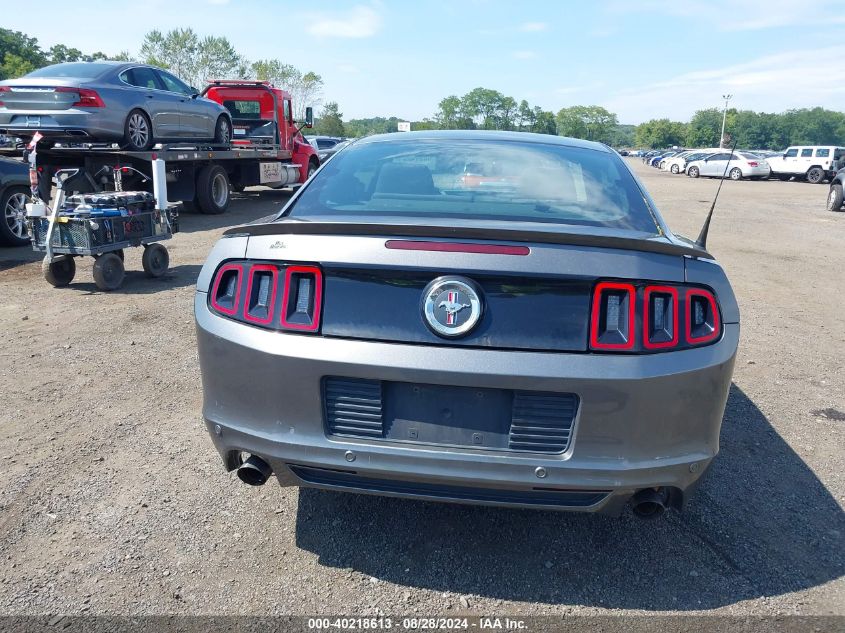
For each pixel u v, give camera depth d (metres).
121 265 7.20
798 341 6.09
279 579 2.66
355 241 2.41
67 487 3.26
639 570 2.77
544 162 3.35
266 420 2.53
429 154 3.42
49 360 4.98
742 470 3.63
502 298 2.34
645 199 3.14
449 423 2.41
